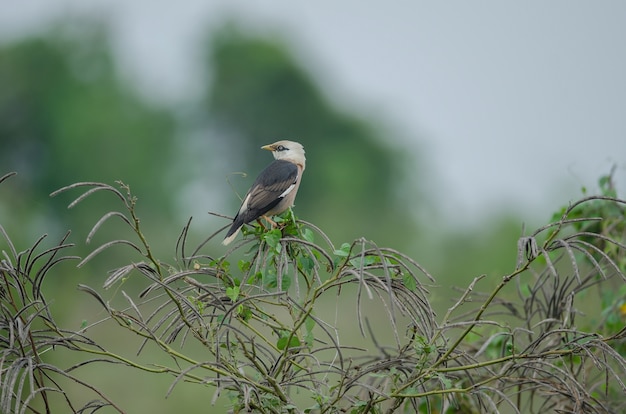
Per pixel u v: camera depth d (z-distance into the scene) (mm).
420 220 36656
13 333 6988
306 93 60688
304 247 8328
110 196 37031
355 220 38938
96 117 50469
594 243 10805
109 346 16906
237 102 59938
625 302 10406
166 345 7461
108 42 55250
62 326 16141
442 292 21547
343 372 7414
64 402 14281
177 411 14672
